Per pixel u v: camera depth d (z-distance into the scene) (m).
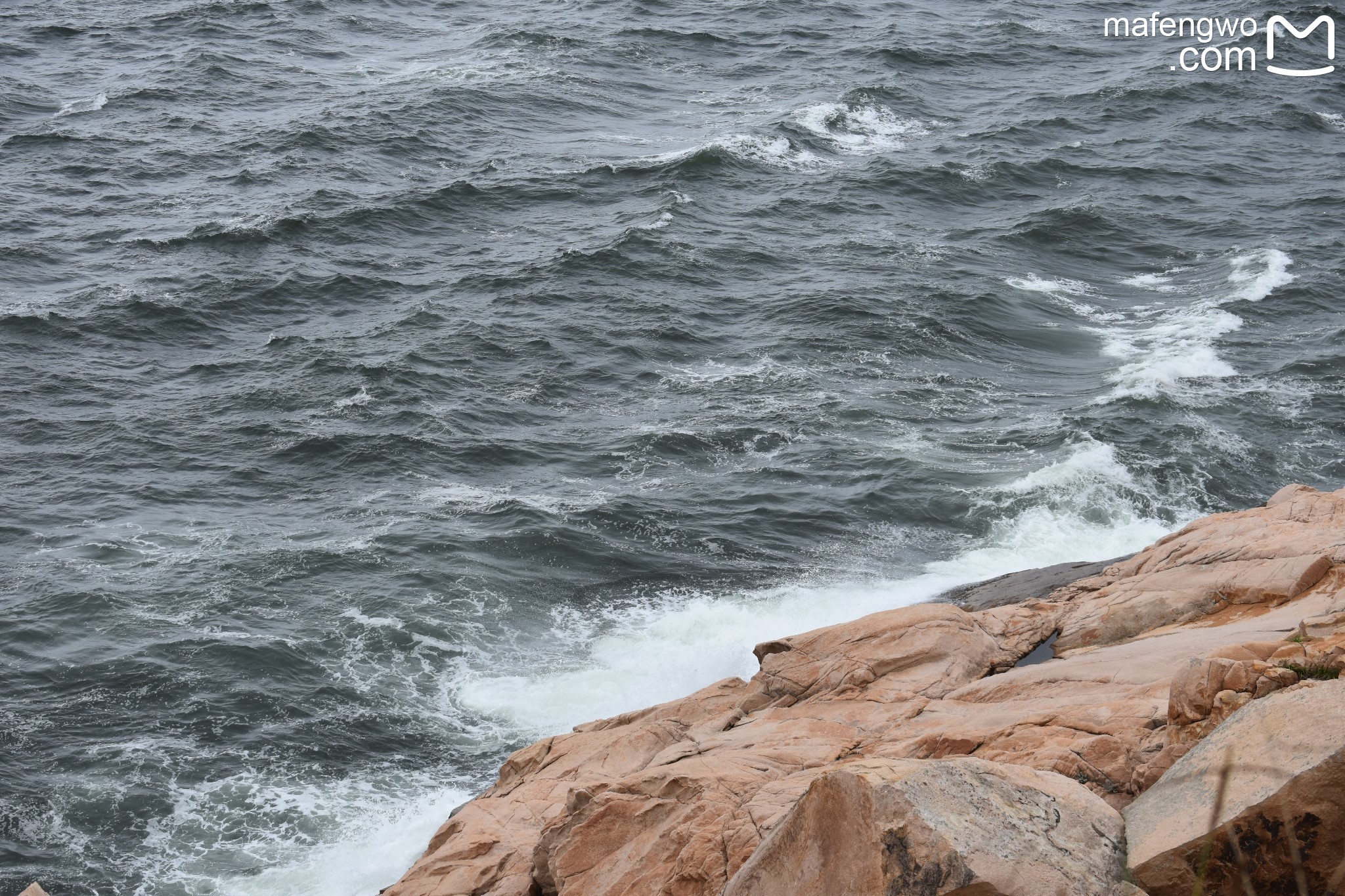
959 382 42.59
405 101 72.81
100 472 38.00
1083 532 33.50
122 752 26.41
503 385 43.03
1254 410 39.50
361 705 27.89
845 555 33.00
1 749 26.38
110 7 93.88
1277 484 35.69
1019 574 28.94
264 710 27.66
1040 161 64.75
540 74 79.06
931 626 21.78
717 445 38.84
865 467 37.00
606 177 62.81
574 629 30.44
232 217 57.78
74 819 24.62
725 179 62.28
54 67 80.75
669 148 67.12
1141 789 12.63
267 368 44.56
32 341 46.22
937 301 48.44
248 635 30.06
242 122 70.88
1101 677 17.81
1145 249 54.66
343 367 44.06
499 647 29.84
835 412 40.50
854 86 76.44
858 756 16.61
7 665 29.00
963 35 90.19
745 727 19.98
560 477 37.31
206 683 28.45
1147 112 73.12
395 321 47.75
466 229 57.31
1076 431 38.03
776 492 36.03
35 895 9.38
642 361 44.69
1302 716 10.09
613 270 51.75
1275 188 61.50
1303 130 70.38
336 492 36.91
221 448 39.41
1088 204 58.16
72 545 34.06
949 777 10.33
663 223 55.84
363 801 25.20
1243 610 20.36
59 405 42.12
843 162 65.19
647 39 87.31
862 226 57.06
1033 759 13.86
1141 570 23.45
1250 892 6.44
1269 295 48.53
